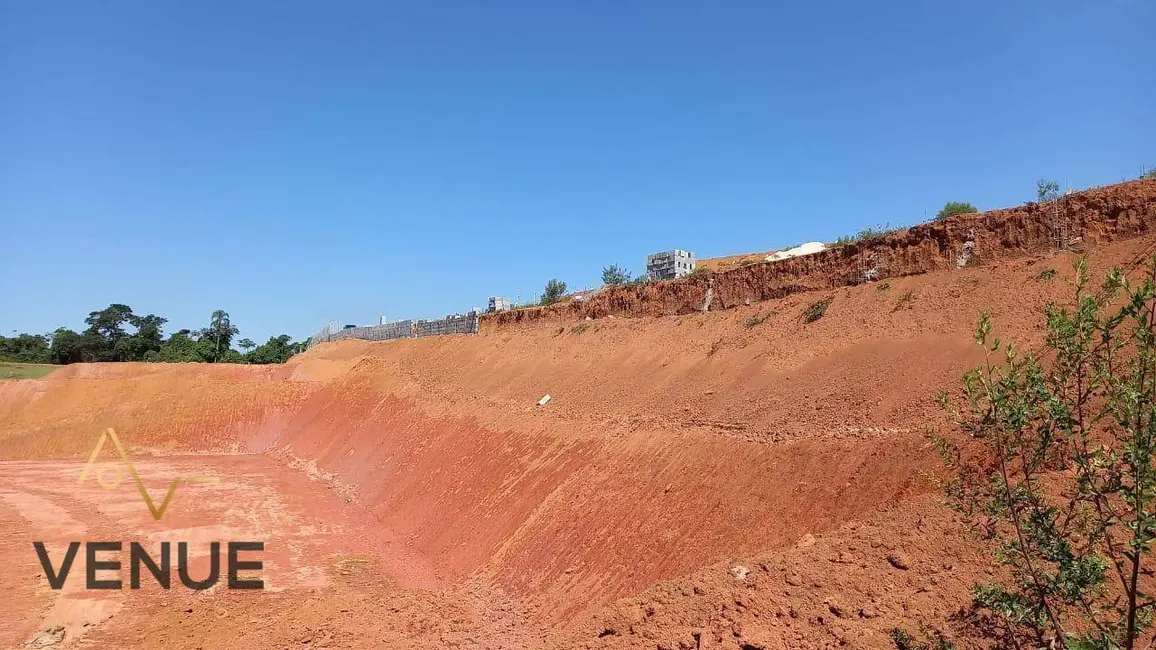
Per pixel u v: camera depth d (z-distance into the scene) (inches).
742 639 346.9
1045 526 228.4
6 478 1386.6
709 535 516.7
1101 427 345.1
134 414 1903.3
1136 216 586.6
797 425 587.8
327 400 1862.7
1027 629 284.2
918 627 313.3
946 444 293.0
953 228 724.0
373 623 600.4
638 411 806.5
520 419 986.7
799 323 795.4
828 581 370.9
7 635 590.6
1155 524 195.9
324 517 1036.5
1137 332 209.6
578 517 650.2
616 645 406.0
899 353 613.0
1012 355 244.1
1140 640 258.7
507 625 551.8
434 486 965.8
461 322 1819.6
